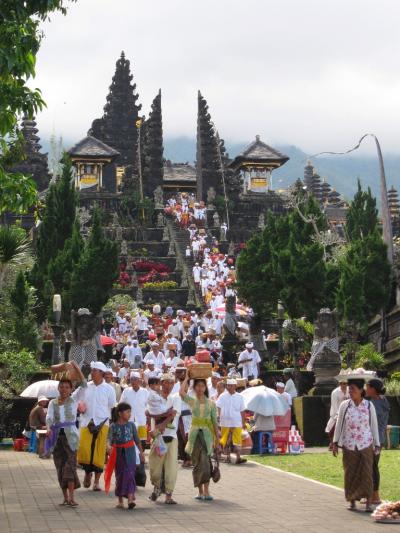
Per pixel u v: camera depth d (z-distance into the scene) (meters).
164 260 87.69
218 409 25.81
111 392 20.66
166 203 107.88
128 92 130.38
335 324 37.47
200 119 111.00
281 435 28.67
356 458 17.78
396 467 24.41
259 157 112.06
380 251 46.06
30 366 36.53
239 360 40.94
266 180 112.94
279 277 49.47
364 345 44.56
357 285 44.66
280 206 107.75
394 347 44.16
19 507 18.06
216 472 19.41
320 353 37.03
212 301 65.81
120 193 104.75
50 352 48.28
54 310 39.72
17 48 20.38
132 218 101.31
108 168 127.62
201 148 110.06
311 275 47.69
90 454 20.42
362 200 75.69
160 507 18.34
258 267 51.72
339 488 20.84
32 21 20.80
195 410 19.36
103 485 21.20
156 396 19.31
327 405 31.95
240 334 51.56
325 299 48.22
